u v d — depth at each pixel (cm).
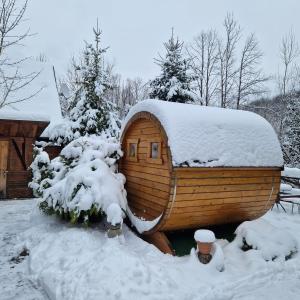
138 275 433
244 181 581
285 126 2191
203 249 499
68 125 1231
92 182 606
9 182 1086
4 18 716
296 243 594
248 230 582
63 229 644
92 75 1301
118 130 1304
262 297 431
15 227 747
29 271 503
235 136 576
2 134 1065
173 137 512
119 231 572
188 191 520
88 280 424
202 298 412
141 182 650
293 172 1036
